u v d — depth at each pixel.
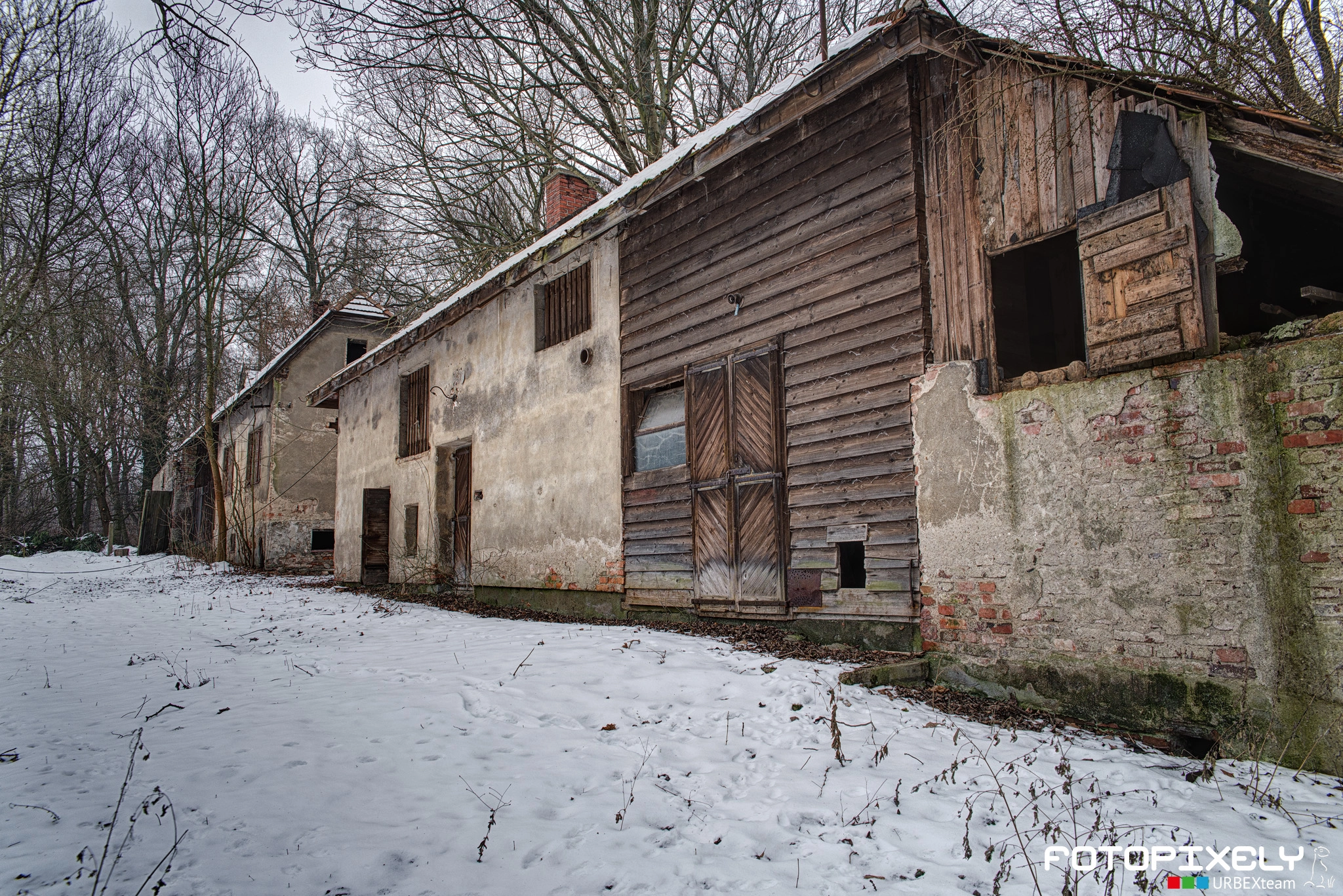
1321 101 7.12
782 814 3.40
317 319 23.28
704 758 4.12
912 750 4.22
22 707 5.14
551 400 10.70
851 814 3.39
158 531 31.77
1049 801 3.51
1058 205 5.22
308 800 3.43
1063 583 4.93
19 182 17.30
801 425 6.99
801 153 7.20
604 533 9.53
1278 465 4.04
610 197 9.79
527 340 11.35
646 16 16.77
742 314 7.73
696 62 18.39
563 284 10.92
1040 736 4.52
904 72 6.23
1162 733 4.42
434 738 4.40
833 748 4.15
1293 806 3.42
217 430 28.48
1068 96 5.21
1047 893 2.71
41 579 19.73
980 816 3.37
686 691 5.32
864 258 6.48
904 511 6.00
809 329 6.98
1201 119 4.56
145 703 5.23
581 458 10.02
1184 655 4.34
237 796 3.46
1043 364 7.66
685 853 3.02
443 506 13.55
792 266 7.20
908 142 6.17
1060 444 4.98
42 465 33.56
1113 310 4.83
